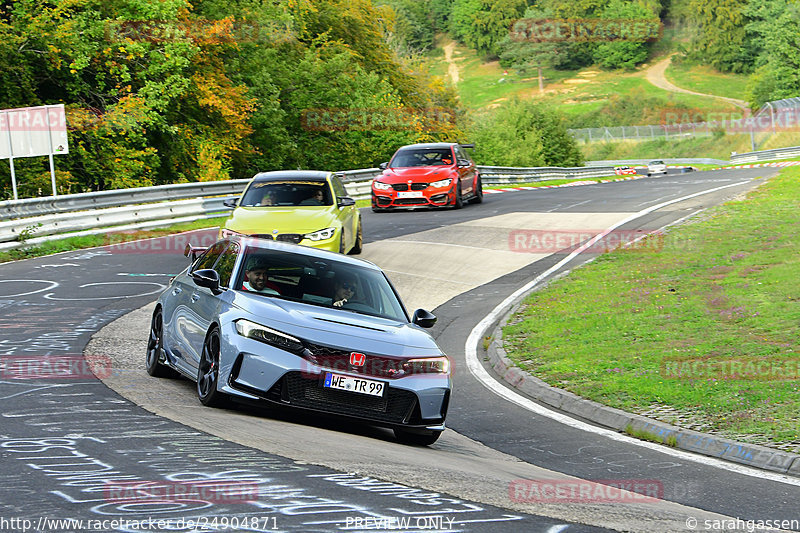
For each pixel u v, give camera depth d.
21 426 17.06
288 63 142.62
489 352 32.75
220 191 72.56
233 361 19.45
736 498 16.55
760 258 44.00
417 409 19.94
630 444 21.53
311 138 143.75
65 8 93.69
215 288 21.61
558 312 37.53
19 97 92.06
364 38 177.00
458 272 48.22
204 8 122.75
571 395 26.00
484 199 85.88
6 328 31.28
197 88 106.38
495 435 22.33
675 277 42.19
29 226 53.72
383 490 13.92
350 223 45.59
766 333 31.19
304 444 17.25
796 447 19.89
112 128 95.38
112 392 21.50
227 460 15.02
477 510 13.19
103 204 60.44
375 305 22.38
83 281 42.84
